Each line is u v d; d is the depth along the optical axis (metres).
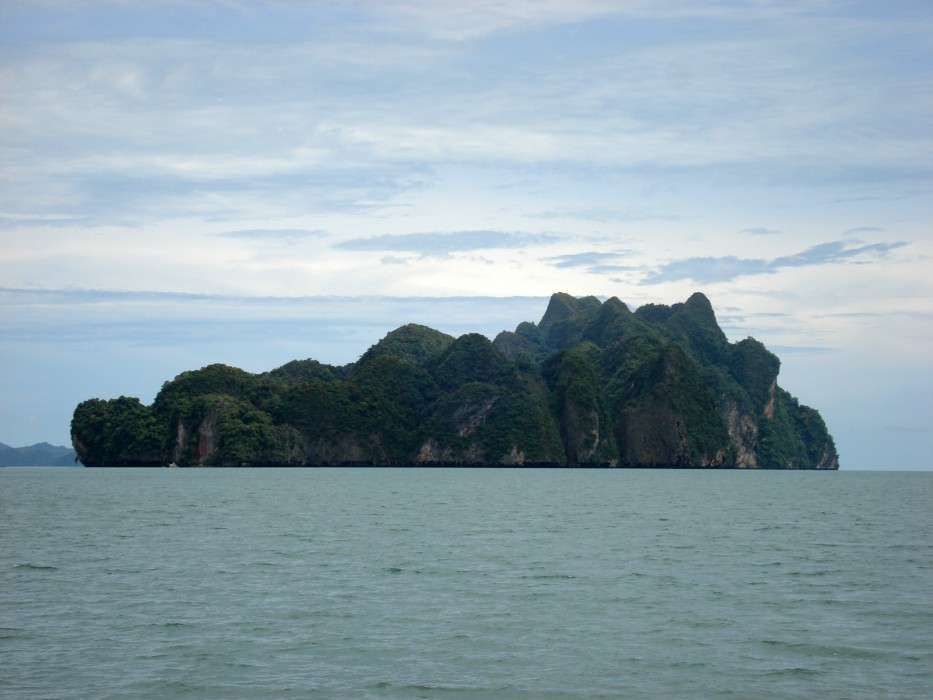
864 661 29.23
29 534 63.00
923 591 40.72
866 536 64.19
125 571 45.22
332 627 33.22
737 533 65.94
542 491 126.81
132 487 133.00
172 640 31.33
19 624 33.44
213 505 93.75
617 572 45.69
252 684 26.86
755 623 34.19
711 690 26.53
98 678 27.23
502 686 26.89
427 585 41.50
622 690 26.58
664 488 141.12
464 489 131.12
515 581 42.72
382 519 76.25
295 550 53.72
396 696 26.05
